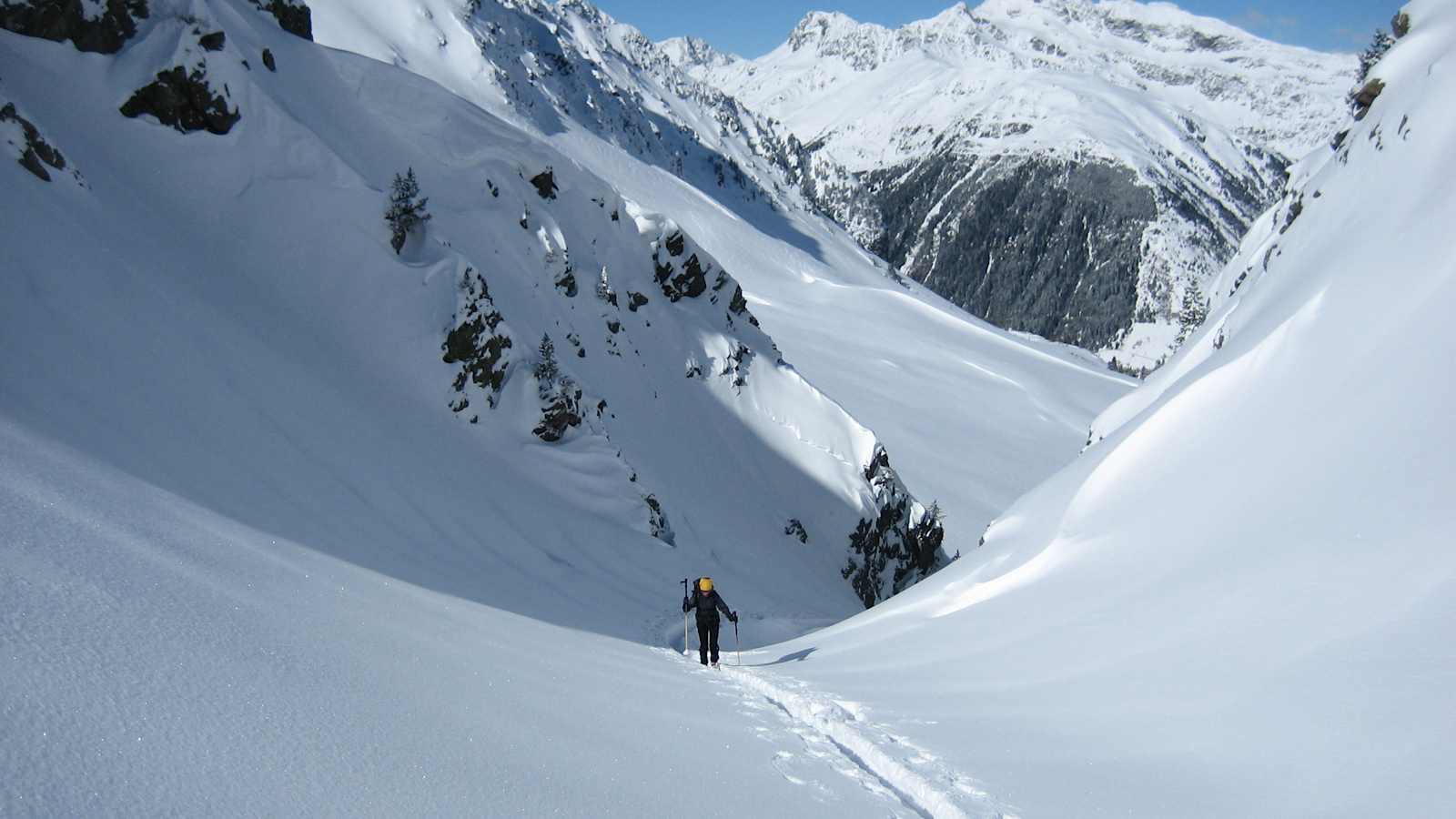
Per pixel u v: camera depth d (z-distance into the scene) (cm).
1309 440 1284
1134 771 678
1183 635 987
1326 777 596
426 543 2169
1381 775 573
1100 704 869
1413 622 777
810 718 962
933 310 14275
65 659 421
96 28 3148
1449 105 1998
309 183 3369
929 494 7975
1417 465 1033
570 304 4659
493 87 14550
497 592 1961
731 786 618
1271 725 701
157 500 1030
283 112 3475
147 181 2970
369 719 519
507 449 3403
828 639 1783
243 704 466
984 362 12250
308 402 2428
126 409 1638
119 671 437
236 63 3412
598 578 2841
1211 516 1307
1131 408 3062
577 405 3784
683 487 4500
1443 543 866
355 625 777
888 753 770
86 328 1838
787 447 5462
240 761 399
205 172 3148
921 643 1358
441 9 15338
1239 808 586
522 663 908
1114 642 1049
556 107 16475
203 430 1836
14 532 598
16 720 341
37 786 304
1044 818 602
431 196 4259
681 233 5716
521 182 4844
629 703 859
